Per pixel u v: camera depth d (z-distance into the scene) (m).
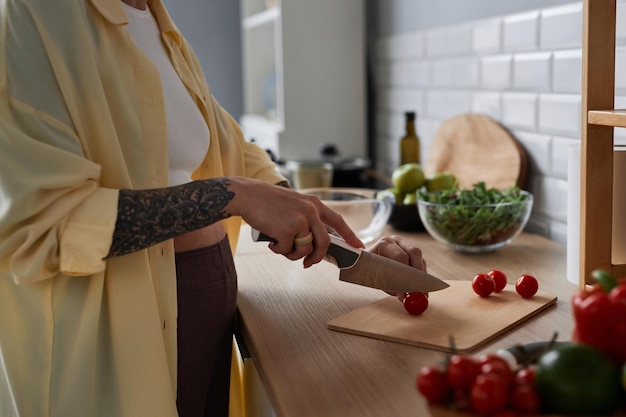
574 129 1.59
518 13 1.78
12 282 1.07
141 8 1.26
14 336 1.09
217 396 1.36
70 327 1.07
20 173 0.98
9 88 0.99
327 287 1.37
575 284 1.34
